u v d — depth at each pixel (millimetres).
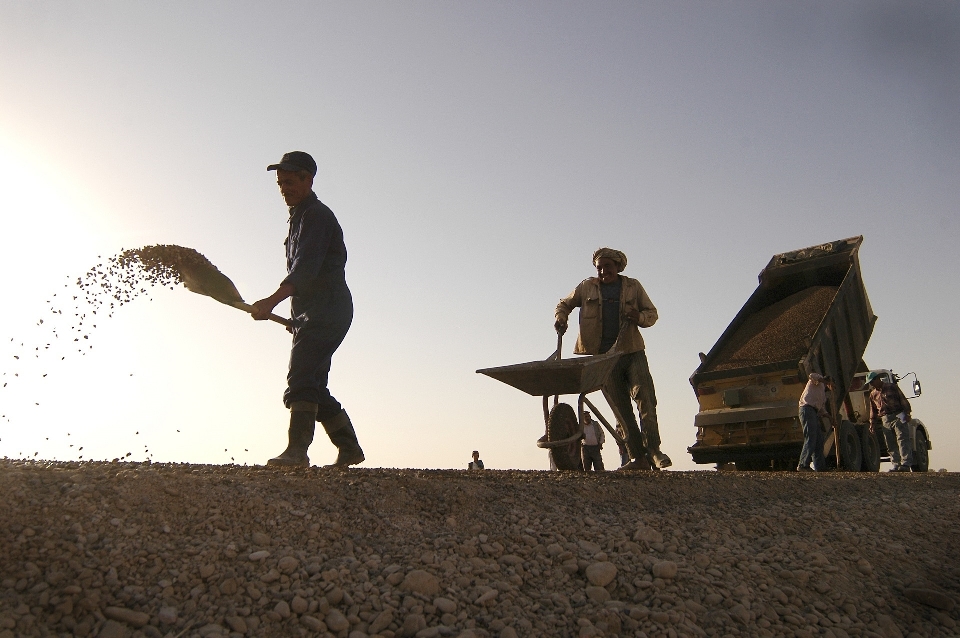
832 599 4133
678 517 4961
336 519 4102
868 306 14688
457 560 3830
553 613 3520
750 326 14602
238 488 4152
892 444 14961
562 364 7676
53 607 2984
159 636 2947
